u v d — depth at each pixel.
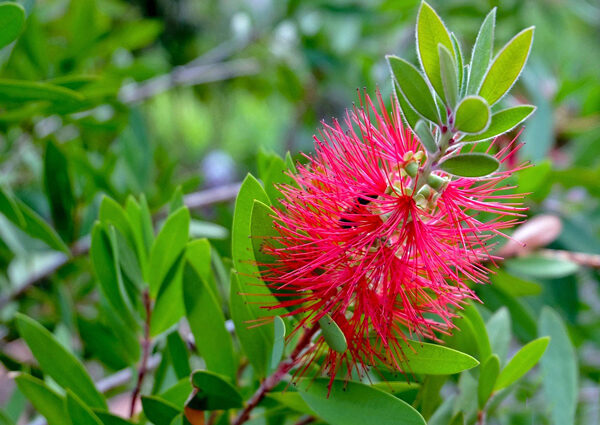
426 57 0.27
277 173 0.32
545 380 0.34
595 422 0.46
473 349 0.32
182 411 0.31
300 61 0.70
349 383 0.29
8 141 0.51
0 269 0.49
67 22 0.60
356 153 0.29
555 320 0.35
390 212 0.29
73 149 0.44
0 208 0.35
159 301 0.33
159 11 0.80
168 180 0.52
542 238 0.43
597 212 0.55
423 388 0.32
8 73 0.47
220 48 0.73
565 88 0.59
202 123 1.08
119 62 0.65
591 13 0.75
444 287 0.29
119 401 0.44
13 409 0.39
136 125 0.49
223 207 0.52
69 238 0.42
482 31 0.27
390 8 0.65
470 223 0.29
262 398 0.31
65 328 0.41
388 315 0.29
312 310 0.29
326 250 0.29
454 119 0.26
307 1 0.65
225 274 0.36
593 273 0.51
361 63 0.65
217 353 0.32
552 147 0.62
